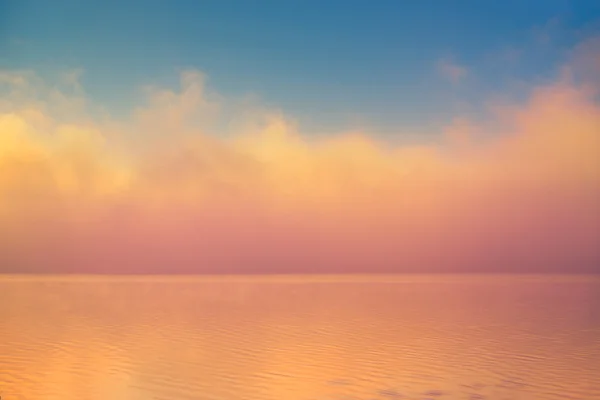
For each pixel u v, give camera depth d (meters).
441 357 6.44
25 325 8.63
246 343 7.22
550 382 5.42
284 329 8.27
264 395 5.04
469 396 5.02
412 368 5.95
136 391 5.15
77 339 7.50
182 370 5.88
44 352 6.72
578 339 7.50
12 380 5.50
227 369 5.91
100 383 5.41
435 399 4.94
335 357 6.44
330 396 5.02
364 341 7.35
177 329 8.28
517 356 6.50
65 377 5.62
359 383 5.40
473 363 6.16
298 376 5.64
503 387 5.27
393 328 8.35
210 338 7.56
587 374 5.70
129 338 7.57
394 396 5.02
